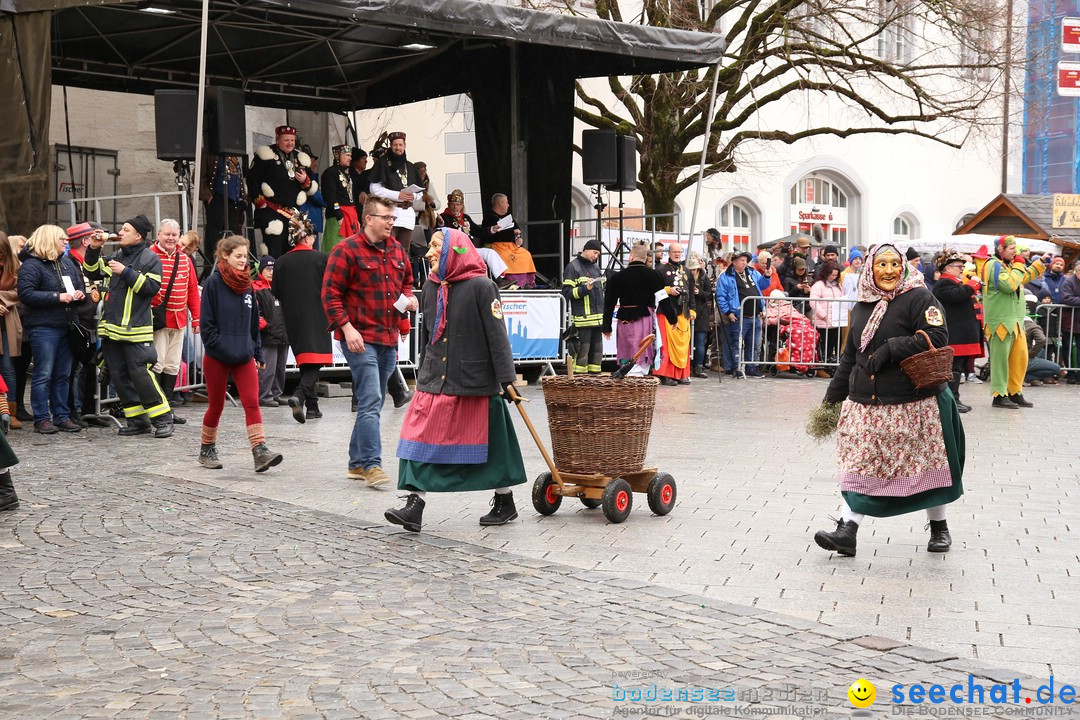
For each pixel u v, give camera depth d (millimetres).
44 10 12047
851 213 30625
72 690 4395
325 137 21016
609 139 17797
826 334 18047
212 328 8758
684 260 17344
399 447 7066
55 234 10930
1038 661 4746
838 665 4645
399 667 4629
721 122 22250
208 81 18172
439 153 22438
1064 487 8812
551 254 18234
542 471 9047
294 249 11977
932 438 6461
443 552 6535
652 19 21484
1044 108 24469
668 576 6074
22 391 11797
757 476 9023
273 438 10703
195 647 4898
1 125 12141
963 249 22812
